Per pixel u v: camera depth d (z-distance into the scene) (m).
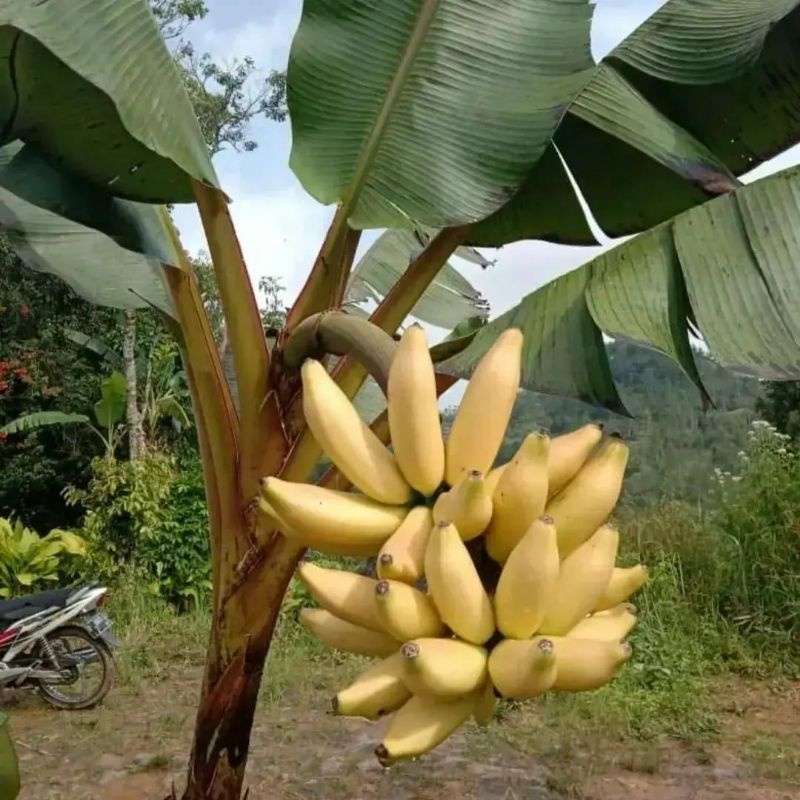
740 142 2.36
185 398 12.01
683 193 2.31
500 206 1.99
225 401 2.11
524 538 1.22
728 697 6.44
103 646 6.22
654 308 1.89
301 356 1.90
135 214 2.26
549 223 2.44
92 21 1.71
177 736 5.50
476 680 1.23
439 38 2.07
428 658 1.19
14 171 2.11
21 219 2.76
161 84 1.82
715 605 7.61
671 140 2.16
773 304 1.84
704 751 5.32
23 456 12.03
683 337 1.87
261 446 2.03
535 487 1.28
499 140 2.01
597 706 5.88
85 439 12.39
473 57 2.07
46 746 5.40
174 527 8.84
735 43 2.15
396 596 1.24
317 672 6.81
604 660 1.22
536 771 4.98
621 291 1.92
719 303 1.87
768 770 4.97
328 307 2.08
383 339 1.68
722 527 8.02
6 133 2.00
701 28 2.23
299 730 5.62
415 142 2.04
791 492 7.77
